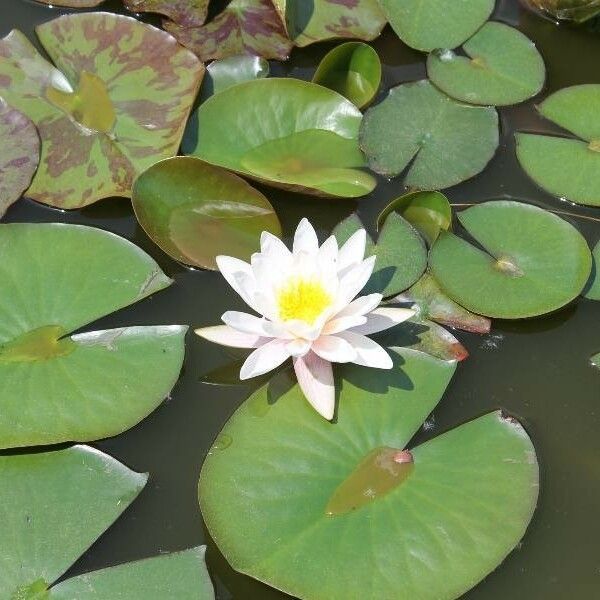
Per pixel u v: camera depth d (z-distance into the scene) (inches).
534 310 62.2
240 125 73.6
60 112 72.1
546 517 54.0
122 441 56.1
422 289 64.1
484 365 61.7
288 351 54.3
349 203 71.6
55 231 64.6
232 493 51.7
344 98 75.0
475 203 71.5
